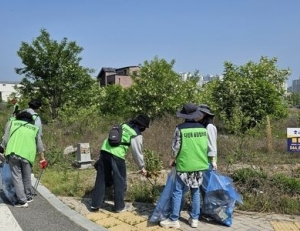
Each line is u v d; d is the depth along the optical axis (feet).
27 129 19.47
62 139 39.01
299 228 16.58
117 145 18.20
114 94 62.59
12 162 18.93
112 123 49.67
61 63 55.42
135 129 18.35
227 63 54.39
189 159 16.15
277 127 49.11
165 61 57.41
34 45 54.95
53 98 56.03
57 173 26.55
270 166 29.01
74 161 30.30
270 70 55.83
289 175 25.09
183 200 17.28
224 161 29.01
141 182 22.99
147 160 25.25
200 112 16.87
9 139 19.39
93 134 41.88
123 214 18.24
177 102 52.19
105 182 18.71
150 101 53.62
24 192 19.33
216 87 53.47
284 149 35.45
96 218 17.60
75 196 21.42
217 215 16.83
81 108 52.13
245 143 36.01
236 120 43.11
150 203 20.17
